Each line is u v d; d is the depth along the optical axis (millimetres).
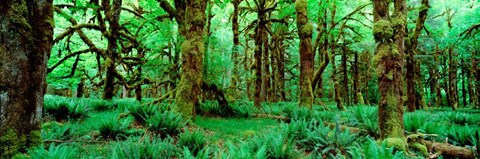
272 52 25750
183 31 12984
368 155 5043
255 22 19406
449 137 7266
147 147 5551
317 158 6020
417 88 20172
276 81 29750
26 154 4918
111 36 14867
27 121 5070
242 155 5039
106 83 15484
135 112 9070
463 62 24250
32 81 5133
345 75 21891
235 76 15266
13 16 4777
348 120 10758
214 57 12656
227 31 18859
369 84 29219
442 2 18344
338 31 17375
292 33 22875
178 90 9898
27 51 4996
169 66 14000
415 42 15641
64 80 21078
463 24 15125
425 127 7746
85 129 7836
